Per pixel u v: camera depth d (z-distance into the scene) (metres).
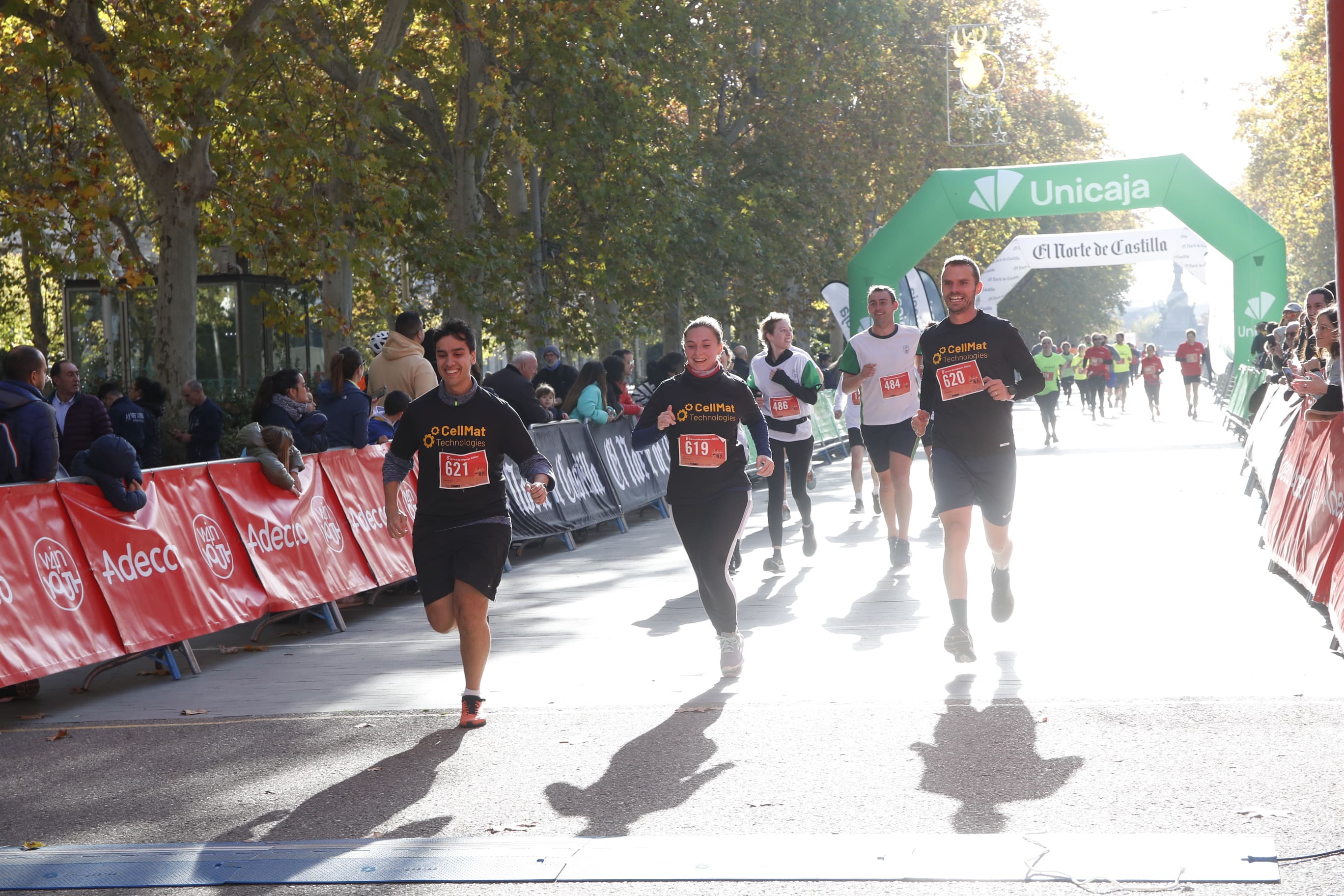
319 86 20.02
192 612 7.71
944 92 37.59
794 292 35.81
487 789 4.90
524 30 21.86
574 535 13.82
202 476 8.23
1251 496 13.73
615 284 26.06
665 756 5.21
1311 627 7.07
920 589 9.00
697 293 29.69
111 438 7.31
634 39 25.20
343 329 18.77
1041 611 7.89
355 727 6.02
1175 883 3.64
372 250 18.83
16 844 4.55
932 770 4.82
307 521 9.12
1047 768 4.77
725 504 6.71
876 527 12.96
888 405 9.95
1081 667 6.39
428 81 25.22
